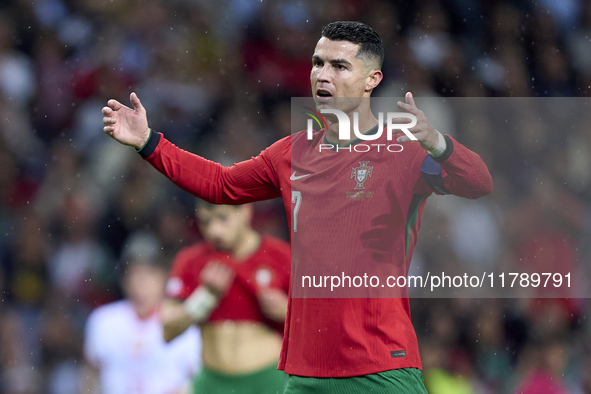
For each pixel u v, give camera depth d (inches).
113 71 1321.4
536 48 1428.4
